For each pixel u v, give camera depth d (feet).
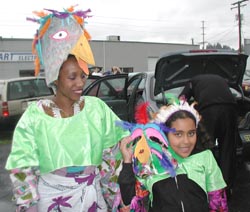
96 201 6.81
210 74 15.99
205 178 7.43
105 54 148.46
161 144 7.34
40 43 6.61
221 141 14.20
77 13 6.56
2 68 128.98
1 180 19.80
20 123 6.45
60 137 6.42
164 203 7.20
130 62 153.89
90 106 6.84
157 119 7.60
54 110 6.64
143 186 7.20
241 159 17.07
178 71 16.61
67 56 6.36
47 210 6.59
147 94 17.75
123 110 22.41
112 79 23.76
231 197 15.51
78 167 6.52
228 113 13.84
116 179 7.22
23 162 6.29
